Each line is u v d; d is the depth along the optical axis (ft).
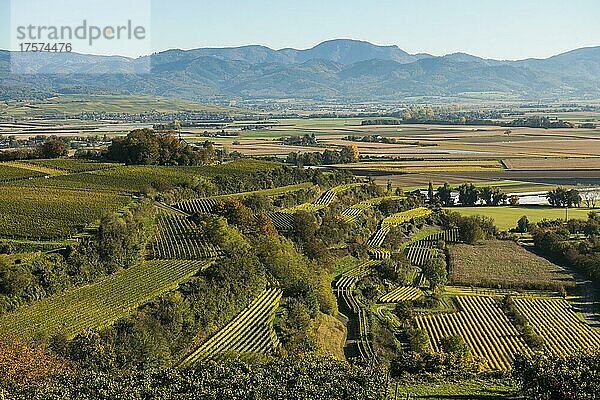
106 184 451.53
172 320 246.68
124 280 284.41
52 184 440.04
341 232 472.85
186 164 566.77
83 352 212.43
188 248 337.93
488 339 313.53
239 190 518.78
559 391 174.19
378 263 438.81
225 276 297.53
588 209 624.18
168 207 431.02
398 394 195.00
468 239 529.04
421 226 574.97
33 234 305.53
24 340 213.87
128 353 218.18
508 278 422.82
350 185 625.82
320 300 333.83
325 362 209.05
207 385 185.47
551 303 376.89
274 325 282.36
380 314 347.36
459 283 418.10
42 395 175.63
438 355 251.80
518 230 559.79
